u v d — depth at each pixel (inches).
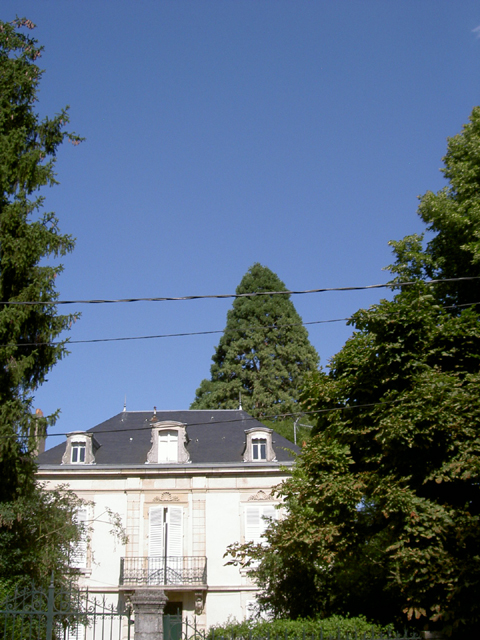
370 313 602.9
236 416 1196.5
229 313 1840.6
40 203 659.4
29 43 699.4
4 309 605.0
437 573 483.5
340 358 636.1
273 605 716.7
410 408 539.5
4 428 595.5
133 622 545.3
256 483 1044.5
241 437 1141.1
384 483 532.1
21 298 623.8
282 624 544.1
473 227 710.5
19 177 657.6
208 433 1153.4
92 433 1073.5
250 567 988.6
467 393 539.5
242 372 1683.1
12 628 491.2
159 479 1048.2
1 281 634.8
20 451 636.1
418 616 483.2
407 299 616.7
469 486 552.7
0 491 640.4
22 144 663.1
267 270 1887.3
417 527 494.6
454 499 553.3
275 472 1047.6
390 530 541.6
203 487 1041.5
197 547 1011.3
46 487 1026.1
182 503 1037.2
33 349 644.1
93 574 987.3
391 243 791.7
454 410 525.7
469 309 605.9
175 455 1072.2
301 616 677.3
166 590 962.7
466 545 509.4
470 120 825.5
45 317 649.0
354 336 634.2
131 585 970.7
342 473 581.9
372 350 592.1
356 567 630.5
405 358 590.6
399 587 525.7
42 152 670.5
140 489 1040.2
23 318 614.9
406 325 585.6
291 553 610.5
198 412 1207.6
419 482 548.1
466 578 470.6
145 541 1014.4
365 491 572.1
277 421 1593.3
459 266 739.4
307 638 476.4
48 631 495.5
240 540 1013.2
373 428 574.6
